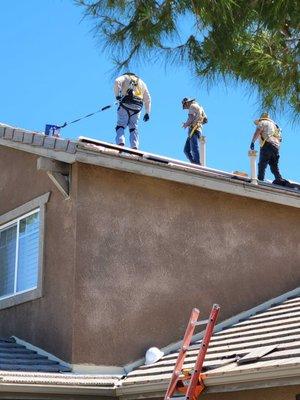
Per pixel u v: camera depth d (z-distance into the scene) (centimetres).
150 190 994
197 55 730
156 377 812
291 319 908
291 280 1086
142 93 1124
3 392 782
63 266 937
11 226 1087
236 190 1035
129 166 943
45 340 945
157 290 964
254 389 744
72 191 942
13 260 1066
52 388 805
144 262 963
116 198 962
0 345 970
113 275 937
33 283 1006
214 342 909
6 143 1048
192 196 1027
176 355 908
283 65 729
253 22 693
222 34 698
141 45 715
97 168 957
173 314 968
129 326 932
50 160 941
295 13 665
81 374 878
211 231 1031
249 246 1061
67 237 939
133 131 1109
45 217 995
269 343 797
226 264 1032
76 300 904
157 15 704
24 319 1002
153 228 982
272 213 1098
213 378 734
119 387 846
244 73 728
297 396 714
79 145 902
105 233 944
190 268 999
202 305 995
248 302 1034
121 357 915
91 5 716
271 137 1212
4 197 1109
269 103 753
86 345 896
